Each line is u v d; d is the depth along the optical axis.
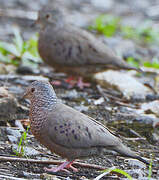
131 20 22.97
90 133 8.18
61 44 13.81
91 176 8.39
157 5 25.45
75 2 24.66
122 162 9.20
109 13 23.70
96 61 13.74
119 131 10.80
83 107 12.01
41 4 23.12
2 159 8.56
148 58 18.23
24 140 9.25
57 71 15.27
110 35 20.45
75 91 13.41
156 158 9.55
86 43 13.80
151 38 20.67
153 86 14.34
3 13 20.92
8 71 14.47
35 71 14.86
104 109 12.12
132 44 19.38
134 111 12.08
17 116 10.84
